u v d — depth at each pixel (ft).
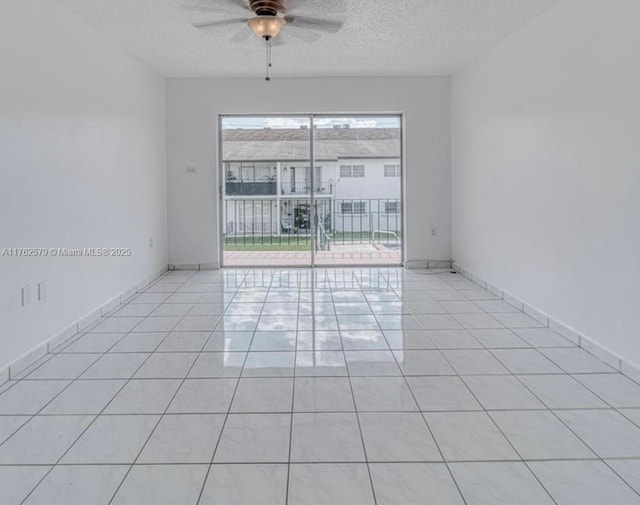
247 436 6.61
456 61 16.76
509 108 13.73
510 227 13.83
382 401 7.68
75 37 11.51
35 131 9.72
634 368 8.43
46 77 10.15
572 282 10.51
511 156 13.66
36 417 7.17
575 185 10.32
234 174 20.36
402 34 13.58
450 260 19.92
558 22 10.93
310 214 20.58
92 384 8.37
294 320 12.35
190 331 11.42
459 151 18.43
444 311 13.15
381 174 20.47
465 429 6.77
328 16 12.21
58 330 10.55
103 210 13.05
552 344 10.36
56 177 10.55
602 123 9.30
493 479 5.62
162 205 18.76
